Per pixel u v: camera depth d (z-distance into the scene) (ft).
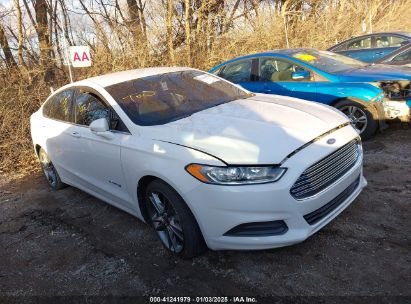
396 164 16.37
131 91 14.30
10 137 25.49
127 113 13.25
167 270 11.50
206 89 15.30
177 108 13.76
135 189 12.46
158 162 11.28
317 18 58.90
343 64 22.38
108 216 15.52
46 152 18.16
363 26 60.34
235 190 9.93
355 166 11.78
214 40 44.14
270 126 11.36
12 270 12.80
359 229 12.04
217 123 11.98
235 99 14.79
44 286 11.69
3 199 19.13
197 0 42.73
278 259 11.19
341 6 62.08
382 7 68.59
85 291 11.18
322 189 10.58
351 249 11.17
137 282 11.19
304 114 12.35
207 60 42.47
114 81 15.10
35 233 15.11
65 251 13.44
